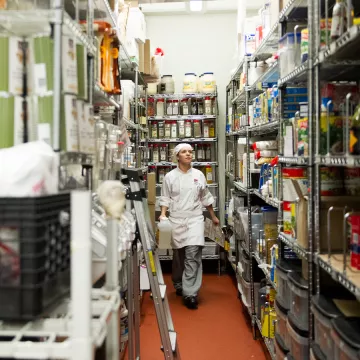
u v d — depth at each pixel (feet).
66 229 4.10
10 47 4.56
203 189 15.07
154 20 19.80
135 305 9.26
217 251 18.04
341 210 6.28
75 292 3.43
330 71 6.52
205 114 18.56
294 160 7.11
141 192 8.53
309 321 6.48
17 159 3.87
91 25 6.33
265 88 12.07
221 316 13.29
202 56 19.77
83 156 5.41
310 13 6.27
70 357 3.39
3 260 3.52
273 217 10.52
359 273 5.09
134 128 13.44
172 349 8.54
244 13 14.48
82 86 5.34
